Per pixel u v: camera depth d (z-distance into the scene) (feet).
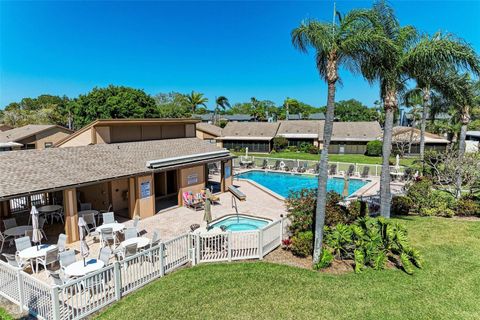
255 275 38.34
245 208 70.08
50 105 290.15
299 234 44.83
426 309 31.30
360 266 38.50
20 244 40.63
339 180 110.32
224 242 42.78
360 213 53.11
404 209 61.87
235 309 31.55
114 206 67.15
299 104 392.88
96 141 71.77
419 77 54.13
